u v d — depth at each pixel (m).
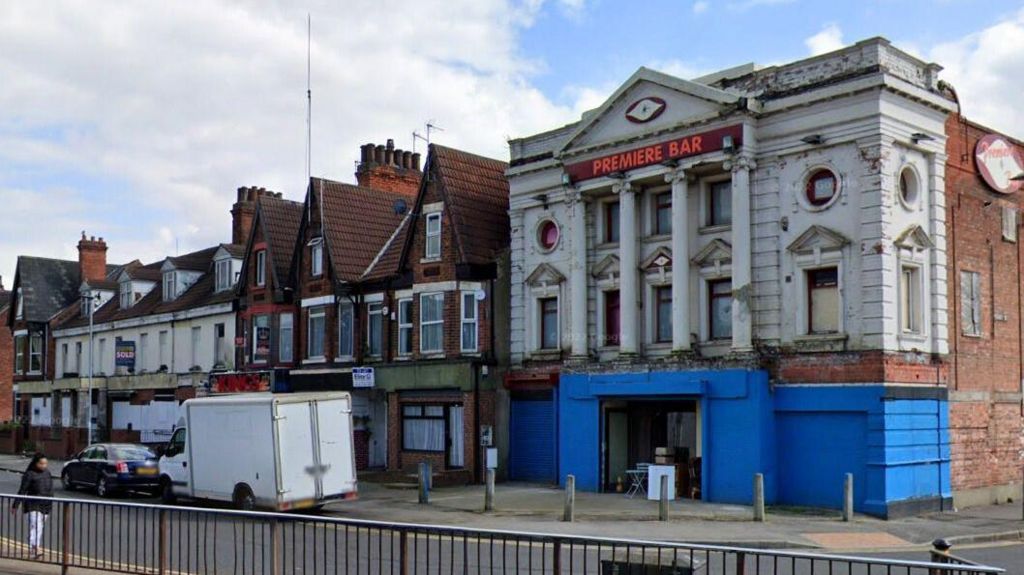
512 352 31.05
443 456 31.19
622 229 27.59
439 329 32.06
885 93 23.00
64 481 30.14
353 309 35.09
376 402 34.78
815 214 23.95
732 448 24.44
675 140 26.22
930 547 18.14
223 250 42.62
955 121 25.47
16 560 15.15
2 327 60.97
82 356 52.28
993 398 25.80
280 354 37.69
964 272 25.33
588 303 28.95
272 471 22.02
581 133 28.59
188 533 13.20
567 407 28.67
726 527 20.30
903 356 23.05
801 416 23.91
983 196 26.31
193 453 24.23
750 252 24.84
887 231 22.92
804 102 24.00
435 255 32.44
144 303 48.81
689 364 25.45
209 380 39.47
